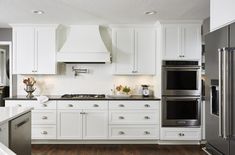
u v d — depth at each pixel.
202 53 4.52
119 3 3.35
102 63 4.98
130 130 4.39
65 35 4.86
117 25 4.63
